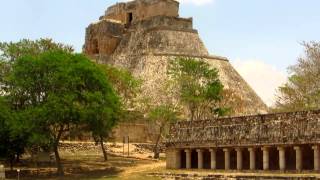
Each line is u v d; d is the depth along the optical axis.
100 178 93.75
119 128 140.38
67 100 95.56
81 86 100.56
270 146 84.44
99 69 104.44
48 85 99.44
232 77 175.88
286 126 82.56
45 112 94.62
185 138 96.94
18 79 99.94
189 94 123.25
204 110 127.69
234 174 82.69
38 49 124.06
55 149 99.56
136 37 194.38
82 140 133.50
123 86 134.50
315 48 118.56
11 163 101.88
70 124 105.38
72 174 100.06
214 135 92.38
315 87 116.00
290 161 86.06
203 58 180.12
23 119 94.81
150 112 127.19
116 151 129.25
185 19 196.00
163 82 157.75
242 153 90.56
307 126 79.94
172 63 136.12
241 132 88.38
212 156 92.62
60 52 105.88
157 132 141.75
